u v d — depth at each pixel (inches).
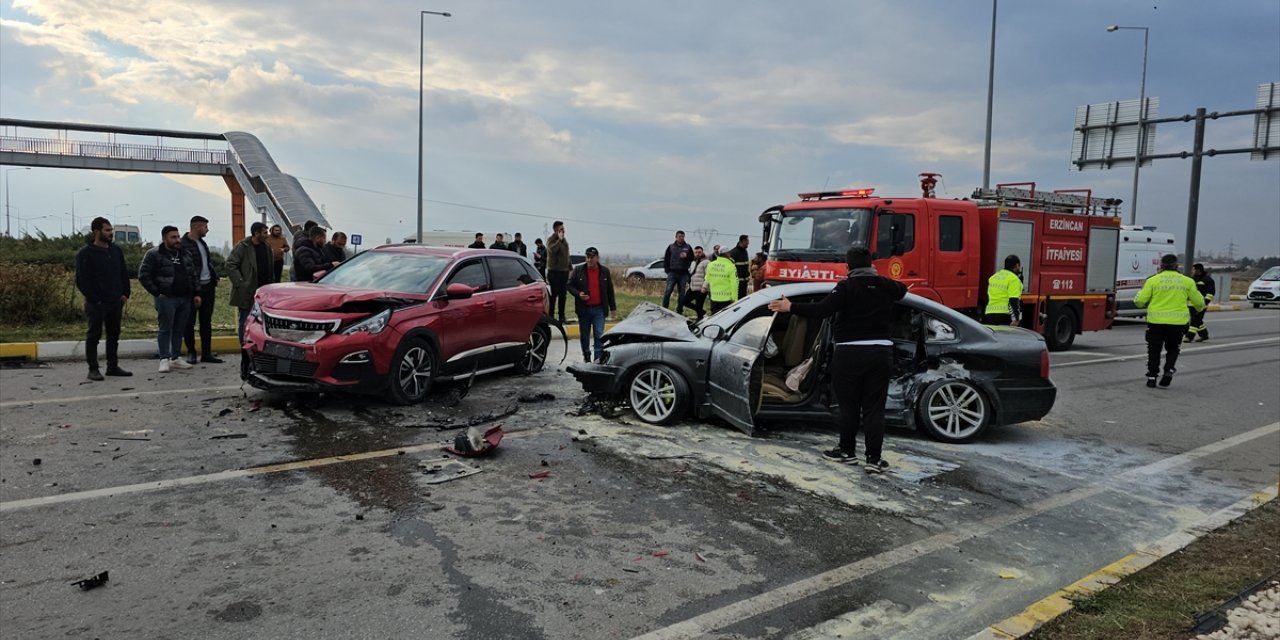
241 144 2000.5
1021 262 528.4
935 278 459.5
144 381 344.8
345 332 287.6
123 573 149.2
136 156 1946.4
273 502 190.9
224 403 300.7
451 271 344.5
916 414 277.9
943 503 209.0
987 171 845.2
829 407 269.6
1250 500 218.5
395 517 182.9
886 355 232.2
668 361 280.5
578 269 427.8
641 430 274.8
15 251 1016.9
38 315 495.5
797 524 188.7
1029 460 257.6
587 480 216.1
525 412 302.0
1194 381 445.4
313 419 278.7
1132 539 187.6
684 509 195.8
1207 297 676.7
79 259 338.3
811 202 472.7
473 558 161.0
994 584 159.3
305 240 423.8
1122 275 788.6
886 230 439.8
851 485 220.5
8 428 253.9
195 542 165.2
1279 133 887.1
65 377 351.9
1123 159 1009.5
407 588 146.3
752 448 254.1
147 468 215.0
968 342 277.9
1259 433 309.7
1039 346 280.2
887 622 140.7
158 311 371.6
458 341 335.9
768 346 293.6
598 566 159.6
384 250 368.2
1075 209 577.3
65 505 184.5
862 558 169.9
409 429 267.9
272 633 128.2
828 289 286.2
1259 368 504.7
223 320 562.3
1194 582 158.6
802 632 135.6
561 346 529.0
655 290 1190.3
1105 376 458.6
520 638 129.3
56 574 147.9
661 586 151.5
